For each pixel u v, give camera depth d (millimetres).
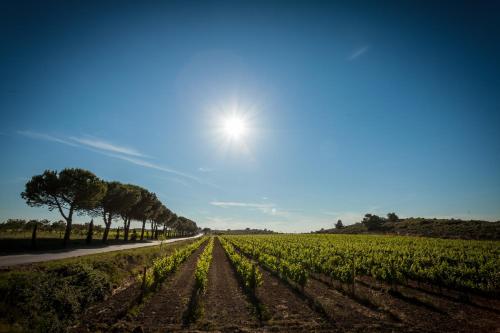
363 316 12070
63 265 13156
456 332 10195
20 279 9648
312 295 16203
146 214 65312
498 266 20750
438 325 10969
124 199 47188
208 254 32125
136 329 9805
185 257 32594
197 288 17016
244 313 12336
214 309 12859
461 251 32781
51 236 45875
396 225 99500
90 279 13023
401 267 20219
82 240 43969
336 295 16328
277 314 12266
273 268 24953
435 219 94812
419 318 11867
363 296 15867
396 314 12422
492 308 13812
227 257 38781
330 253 32375
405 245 40938
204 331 10016
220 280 20625
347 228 122375
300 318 11703
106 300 13305
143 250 28578
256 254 36375
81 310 11359
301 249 38250
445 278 17453
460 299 15742
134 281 18000
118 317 11070
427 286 19766
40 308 9305
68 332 9375
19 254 22875
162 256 30062
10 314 8195
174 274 22609
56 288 10617
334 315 12164
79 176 35219
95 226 77438
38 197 34094
